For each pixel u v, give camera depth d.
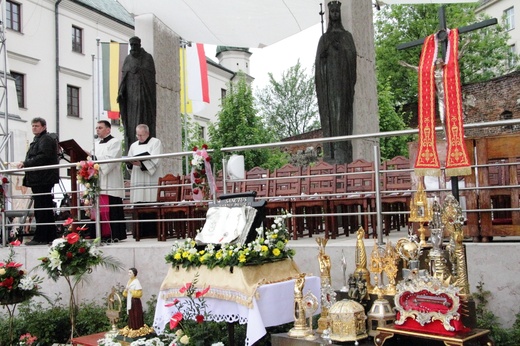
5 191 9.40
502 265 5.89
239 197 6.09
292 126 43.31
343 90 11.63
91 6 31.94
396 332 4.50
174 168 14.51
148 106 12.90
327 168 9.18
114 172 9.83
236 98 27.77
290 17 15.86
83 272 7.08
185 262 5.85
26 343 7.21
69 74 30.80
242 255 5.38
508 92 23.06
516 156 6.37
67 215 11.38
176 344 5.58
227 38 16.52
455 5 32.41
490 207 6.41
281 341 5.10
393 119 24.50
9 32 27.31
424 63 5.66
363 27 13.09
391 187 8.48
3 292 7.08
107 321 7.48
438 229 4.78
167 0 14.05
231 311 5.49
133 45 12.95
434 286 4.34
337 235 8.94
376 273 5.16
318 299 6.00
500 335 5.42
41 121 9.42
